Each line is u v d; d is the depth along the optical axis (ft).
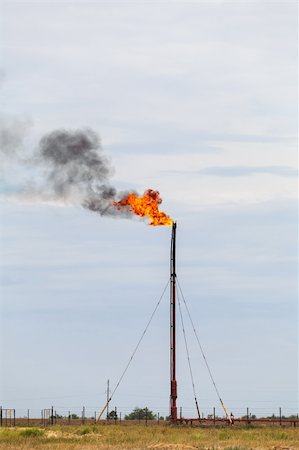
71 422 488.85
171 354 414.82
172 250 419.54
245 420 414.41
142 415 571.69
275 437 326.44
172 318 415.85
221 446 285.23
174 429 373.20
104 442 293.64
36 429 328.90
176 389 413.80
